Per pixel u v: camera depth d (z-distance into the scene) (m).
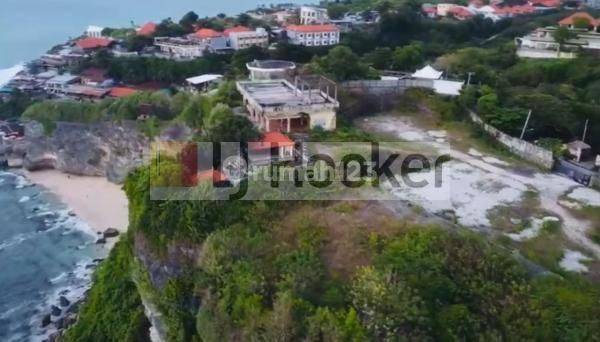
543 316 27.72
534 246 34.22
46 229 70.81
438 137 52.09
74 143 86.06
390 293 28.61
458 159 47.34
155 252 40.16
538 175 45.09
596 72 67.00
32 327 52.66
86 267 62.56
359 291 29.27
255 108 51.03
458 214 37.81
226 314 32.03
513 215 38.00
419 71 68.94
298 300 29.58
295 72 63.19
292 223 35.56
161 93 84.00
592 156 48.75
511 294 29.11
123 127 80.25
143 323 44.03
